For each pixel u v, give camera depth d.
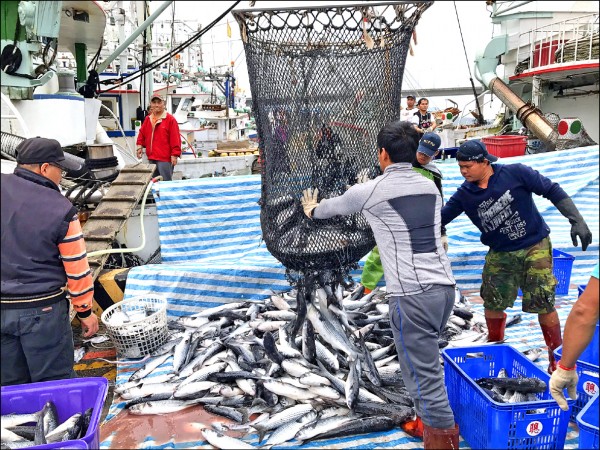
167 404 3.41
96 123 7.94
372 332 4.19
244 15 2.93
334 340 3.60
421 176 2.71
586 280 5.79
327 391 3.33
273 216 3.16
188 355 4.05
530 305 3.59
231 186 5.91
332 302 3.81
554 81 8.02
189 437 3.12
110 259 5.92
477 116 13.41
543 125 7.66
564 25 9.70
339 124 2.99
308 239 3.11
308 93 2.93
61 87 6.66
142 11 9.72
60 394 2.92
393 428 3.11
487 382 3.10
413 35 3.16
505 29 10.57
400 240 2.60
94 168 6.09
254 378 3.54
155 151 7.73
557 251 5.56
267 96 3.03
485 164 3.43
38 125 5.55
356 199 2.66
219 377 3.61
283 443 2.99
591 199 6.56
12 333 2.86
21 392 2.87
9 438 2.66
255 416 3.31
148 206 6.08
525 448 2.67
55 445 2.40
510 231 3.54
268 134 3.09
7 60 4.19
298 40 2.94
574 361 2.29
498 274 3.72
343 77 2.94
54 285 2.96
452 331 4.40
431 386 2.62
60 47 8.41
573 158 6.58
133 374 3.85
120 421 3.31
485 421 2.71
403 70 3.18
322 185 3.06
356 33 2.98
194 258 5.84
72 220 2.95
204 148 16.67
